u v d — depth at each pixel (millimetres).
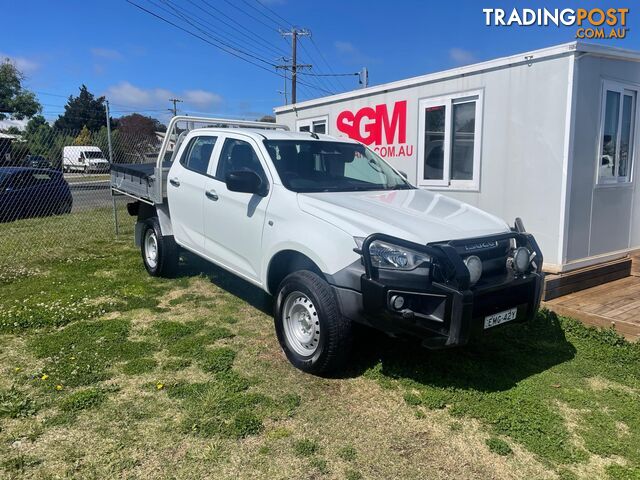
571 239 5812
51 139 12930
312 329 3988
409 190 5055
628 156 6516
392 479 2861
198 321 5188
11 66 34781
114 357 4297
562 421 3473
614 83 5980
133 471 2865
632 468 2992
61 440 3129
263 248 4480
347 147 5441
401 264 3496
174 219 6117
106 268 7445
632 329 4711
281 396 3705
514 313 3873
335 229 3799
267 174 4641
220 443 3129
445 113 6836
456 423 3428
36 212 12750
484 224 4059
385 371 4121
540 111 5754
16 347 4492
